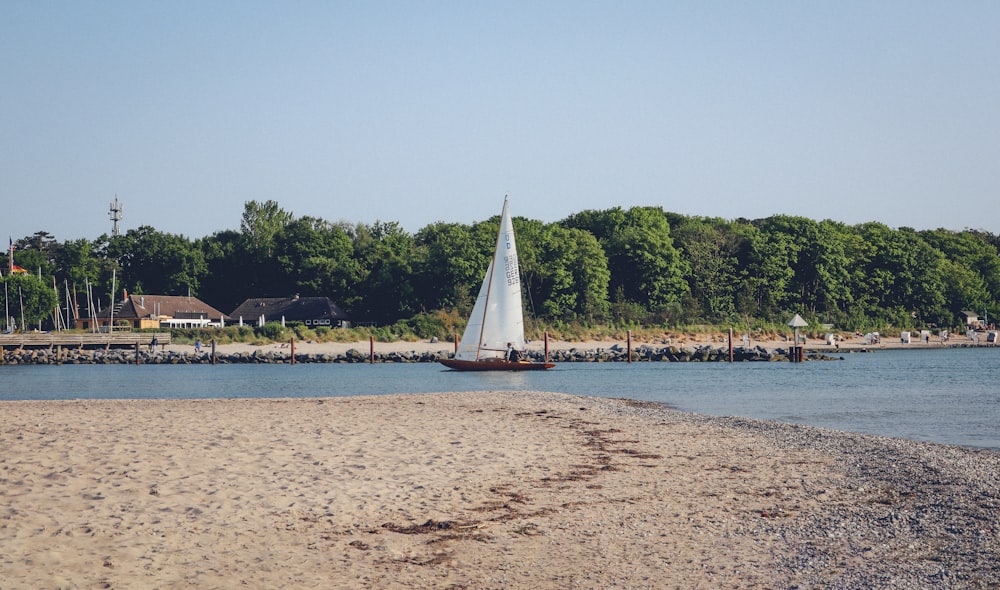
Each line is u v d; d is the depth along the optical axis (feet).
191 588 39.58
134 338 348.59
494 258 225.76
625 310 426.51
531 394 143.23
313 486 60.75
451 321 391.04
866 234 515.91
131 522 49.75
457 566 44.42
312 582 41.16
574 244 434.30
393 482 63.10
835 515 56.13
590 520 54.19
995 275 556.51
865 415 125.39
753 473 70.64
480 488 62.44
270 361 305.32
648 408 123.13
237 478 62.39
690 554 47.09
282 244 543.80
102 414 104.32
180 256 557.74
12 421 92.73
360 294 494.59
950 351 374.43
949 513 56.90
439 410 114.83
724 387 183.11
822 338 426.10
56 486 57.67
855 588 41.60
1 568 40.81
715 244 479.41
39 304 477.77
